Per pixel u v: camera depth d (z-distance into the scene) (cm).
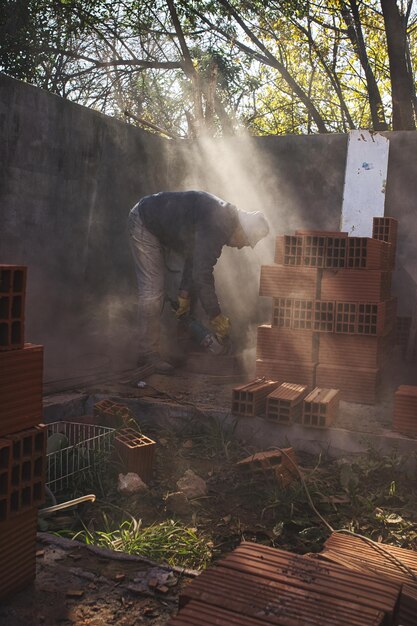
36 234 677
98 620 255
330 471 483
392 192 791
